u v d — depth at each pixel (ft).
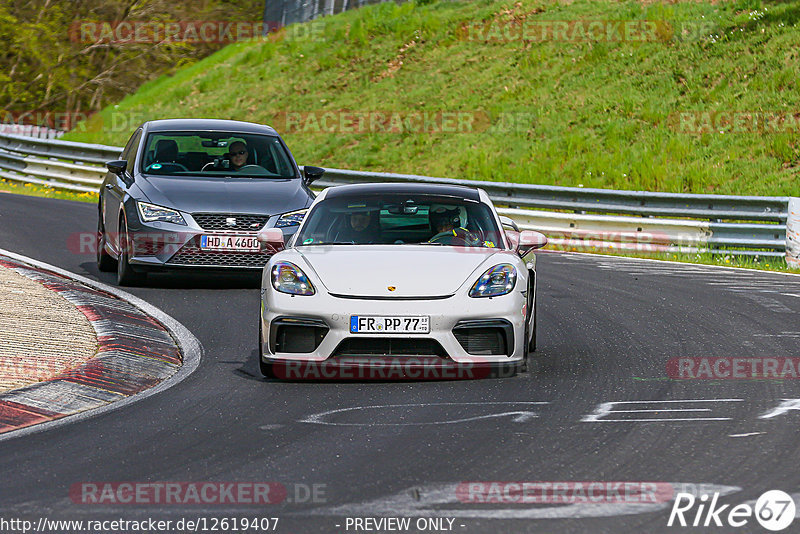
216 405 82.07
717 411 78.59
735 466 63.16
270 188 142.82
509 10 394.73
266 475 61.98
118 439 71.26
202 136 152.66
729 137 281.13
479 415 77.71
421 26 401.70
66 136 393.70
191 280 148.56
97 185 274.36
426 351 88.74
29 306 116.98
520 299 91.56
